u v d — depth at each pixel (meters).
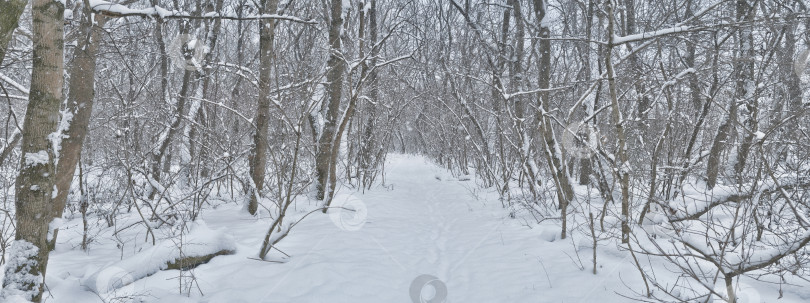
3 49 3.15
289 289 4.64
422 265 5.96
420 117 22.75
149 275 4.80
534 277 5.14
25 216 3.39
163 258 4.99
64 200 5.59
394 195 11.88
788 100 6.57
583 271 5.07
